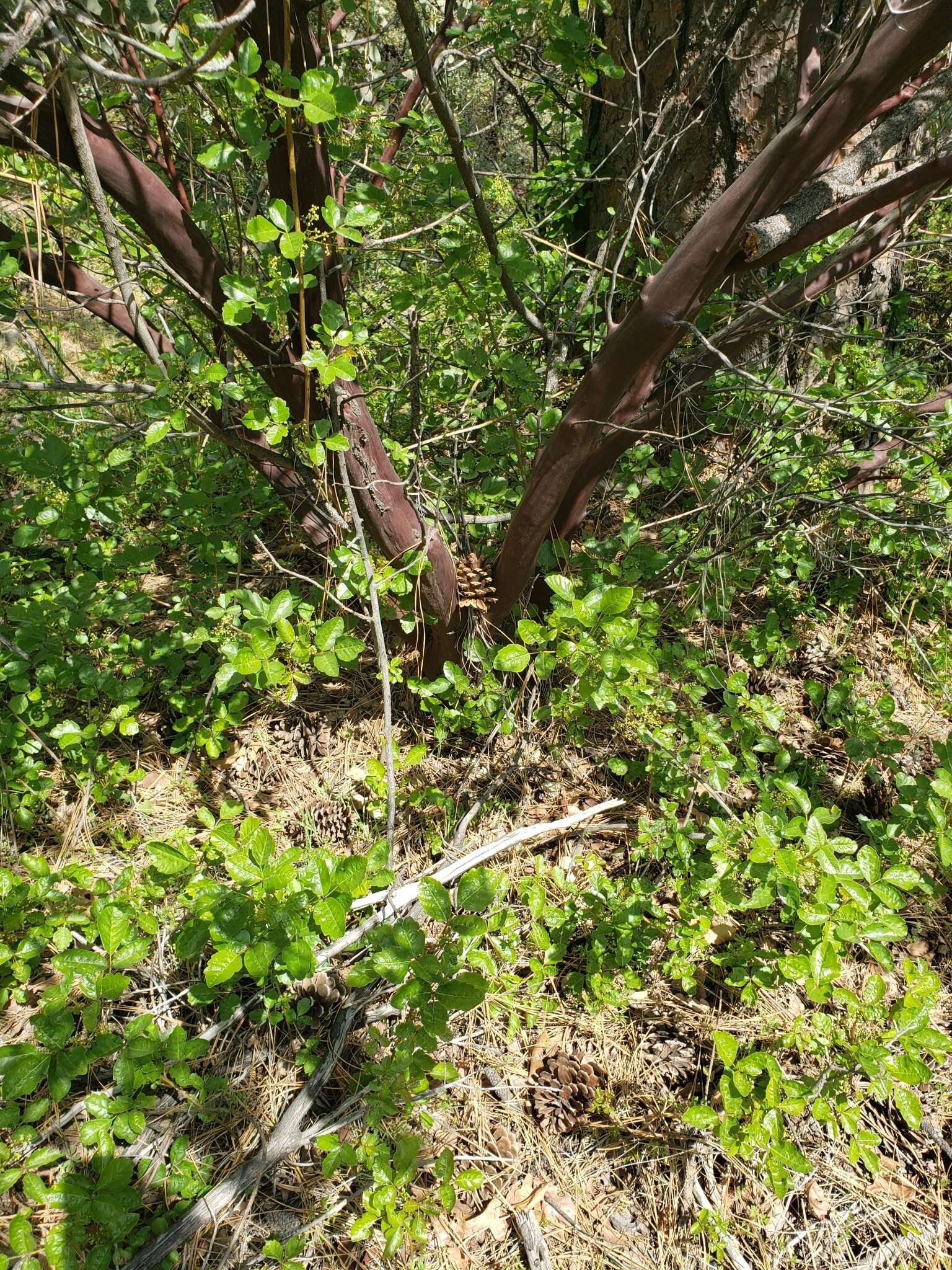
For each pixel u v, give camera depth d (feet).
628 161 10.43
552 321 8.95
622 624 5.81
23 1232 4.53
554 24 6.61
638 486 10.05
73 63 4.59
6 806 7.13
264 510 9.98
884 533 8.79
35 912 5.85
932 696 9.18
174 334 7.68
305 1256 5.28
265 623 5.85
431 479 8.07
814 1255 5.53
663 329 6.07
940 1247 5.59
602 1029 6.55
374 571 6.63
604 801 8.05
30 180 5.31
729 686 7.43
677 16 9.42
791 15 9.07
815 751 8.63
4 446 7.96
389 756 5.86
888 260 10.68
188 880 5.98
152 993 6.31
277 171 5.86
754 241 6.07
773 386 8.80
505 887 6.41
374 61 8.40
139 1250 5.11
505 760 8.36
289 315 6.16
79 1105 5.55
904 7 4.79
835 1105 5.57
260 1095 5.96
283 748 8.44
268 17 5.04
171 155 5.95
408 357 8.86
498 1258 5.41
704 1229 5.50
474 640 7.79
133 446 9.48
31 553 9.89
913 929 7.23
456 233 7.41
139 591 8.75
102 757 7.61
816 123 5.11
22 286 8.55
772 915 7.12
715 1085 6.19
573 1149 5.97
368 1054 6.05
